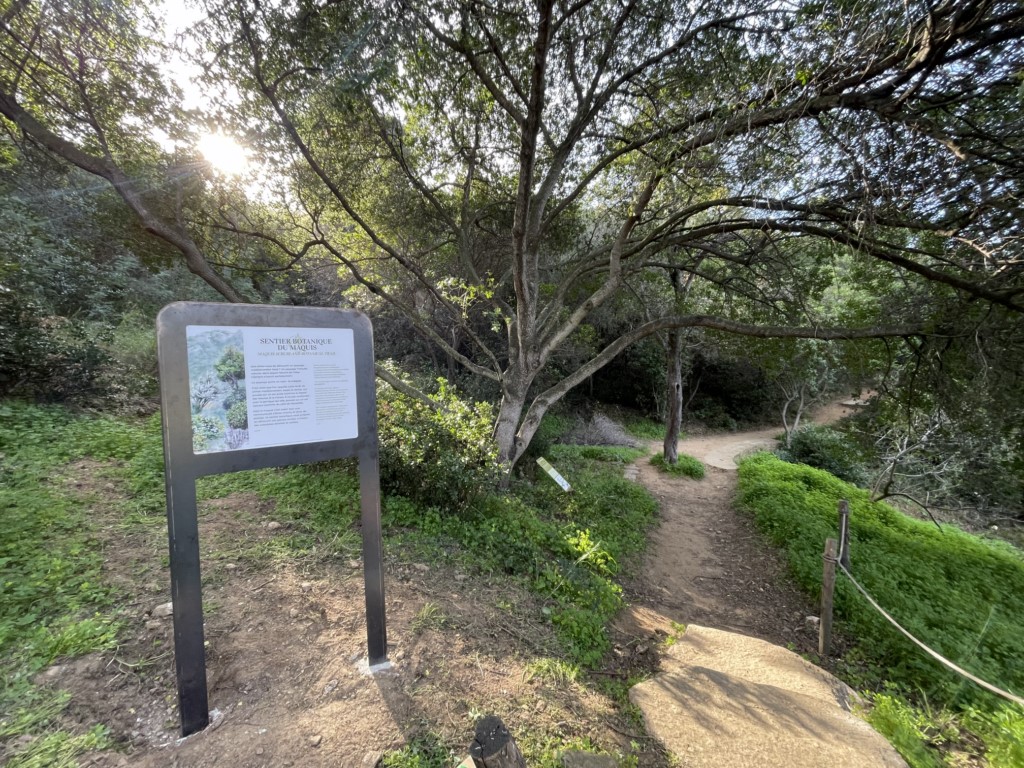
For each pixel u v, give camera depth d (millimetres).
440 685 2785
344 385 2537
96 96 5375
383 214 8789
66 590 3041
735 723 3051
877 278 7445
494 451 6488
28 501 4027
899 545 7879
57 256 8734
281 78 5160
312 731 2287
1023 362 5914
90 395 7391
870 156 4840
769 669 3924
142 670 2502
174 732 2182
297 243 8789
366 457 2641
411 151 8258
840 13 4219
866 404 8164
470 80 6961
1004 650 4930
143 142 5836
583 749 2561
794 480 11109
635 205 6250
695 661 4000
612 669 3717
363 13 4547
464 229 8820
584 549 5719
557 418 16609
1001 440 6926
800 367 9914
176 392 2029
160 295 11695
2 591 2879
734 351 10992
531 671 3193
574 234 10930
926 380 7121
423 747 2316
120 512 4293
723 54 5676
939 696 4117
